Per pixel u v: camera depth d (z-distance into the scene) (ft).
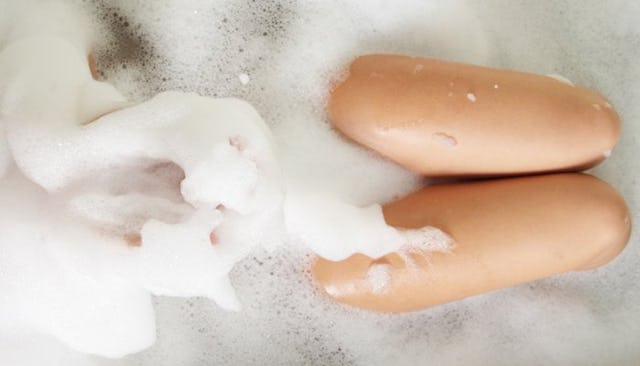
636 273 4.54
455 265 4.11
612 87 4.49
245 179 3.26
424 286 4.16
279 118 4.40
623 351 4.57
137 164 3.45
